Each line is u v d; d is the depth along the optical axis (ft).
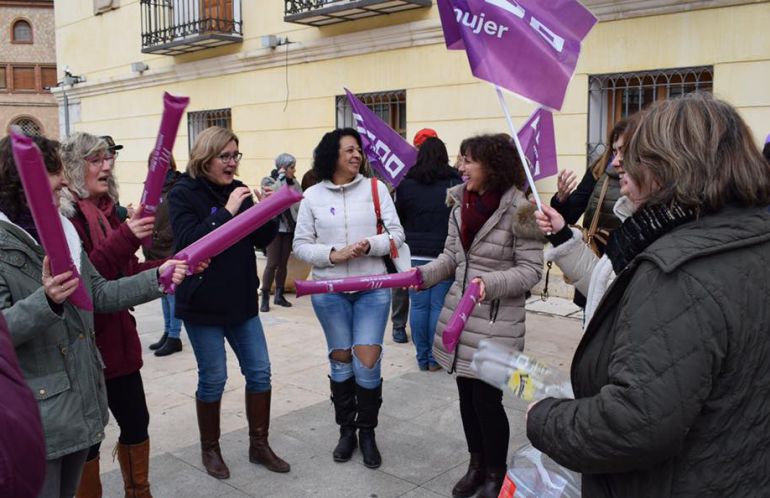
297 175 33.58
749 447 4.67
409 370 17.54
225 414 14.71
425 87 28.07
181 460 12.42
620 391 4.65
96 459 9.70
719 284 4.54
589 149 23.97
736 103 20.88
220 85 36.83
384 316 12.14
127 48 42.06
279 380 16.90
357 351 11.89
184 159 39.32
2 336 4.33
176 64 38.70
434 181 16.88
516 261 10.34
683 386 4.45
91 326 8.02
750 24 20.34
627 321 4.77
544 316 22.95
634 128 5.45
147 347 20.26
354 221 12.14
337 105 31.50
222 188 11.62
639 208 5.26
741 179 4.75
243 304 11.50
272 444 13.08
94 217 9.62
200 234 10.68
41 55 91.40
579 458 4.92
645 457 4.60
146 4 39.60
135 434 9.99
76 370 7.63
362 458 12.42
